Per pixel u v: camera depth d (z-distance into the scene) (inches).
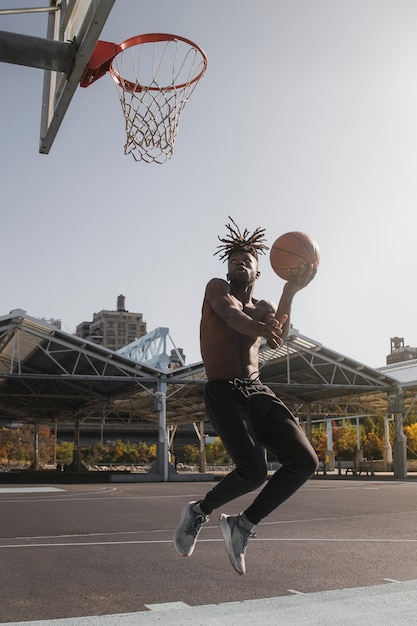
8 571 227.6
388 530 358.3
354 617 140.5
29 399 1875.0
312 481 1205.7
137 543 311.0
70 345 1184.2
